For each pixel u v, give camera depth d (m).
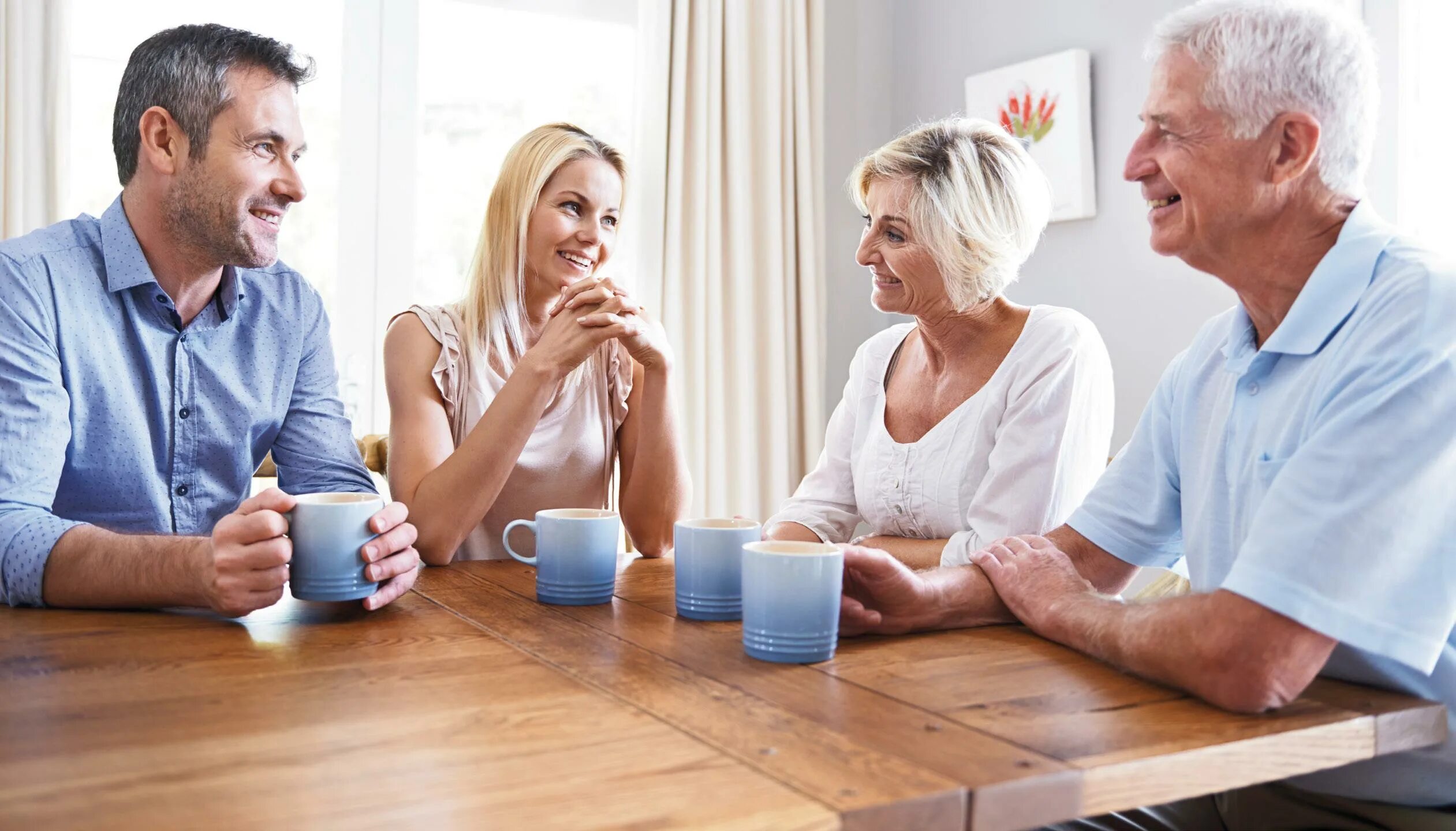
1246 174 1.01
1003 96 2.82
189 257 1.41
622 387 1.74
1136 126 2.53
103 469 1.40
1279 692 0.81
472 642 0.99
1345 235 1.01
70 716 0.75
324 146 2.65
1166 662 0.85
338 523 1.08
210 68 1.33
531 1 2.82
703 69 2.87
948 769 0.67
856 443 1.77
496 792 0.62
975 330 1.63
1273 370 1.05
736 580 1.09
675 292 2.85
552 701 0.80
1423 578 0.85
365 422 2.71
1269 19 0.98
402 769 0.66
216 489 1.51
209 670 0.88
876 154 1.62
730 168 2.93
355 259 2.68
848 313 3.25
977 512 1.53
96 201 2.47
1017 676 0.89
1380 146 2.16
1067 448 1.51
